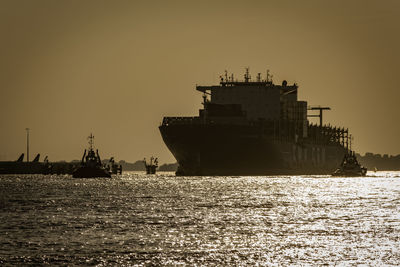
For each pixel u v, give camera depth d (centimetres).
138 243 11256
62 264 9612
